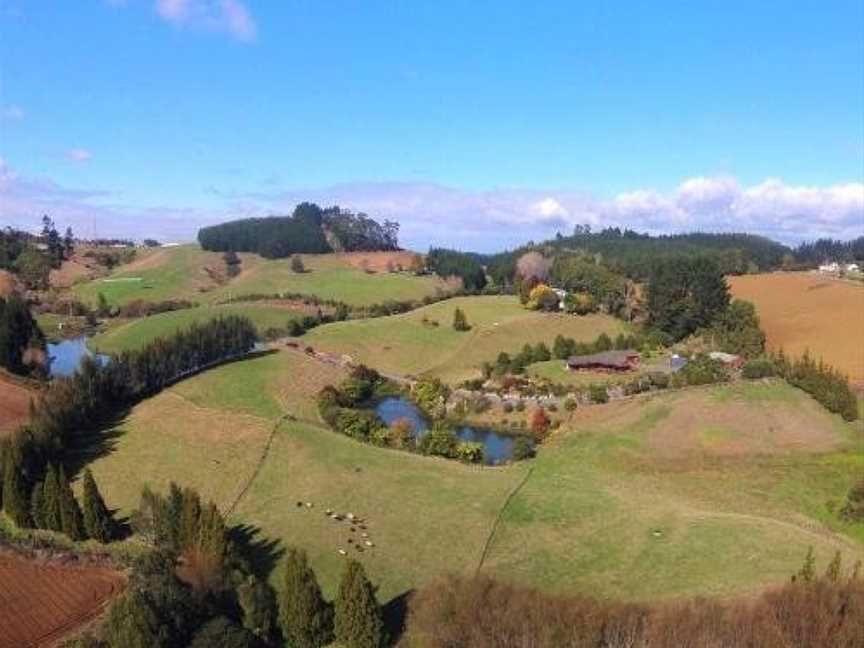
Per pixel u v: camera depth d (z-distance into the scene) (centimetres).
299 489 7519
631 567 6091
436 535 6662
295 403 11006
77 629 5166
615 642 4647
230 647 4644
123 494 7381
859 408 10238
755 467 8619
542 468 8650
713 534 6494
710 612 4856
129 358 10312
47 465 6788
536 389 11806
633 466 8706
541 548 6462
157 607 4684
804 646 4534
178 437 8719
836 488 8112
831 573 5184
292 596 5059
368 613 4978
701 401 10162
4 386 10569
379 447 8950
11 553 6084
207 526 5666
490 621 4772
